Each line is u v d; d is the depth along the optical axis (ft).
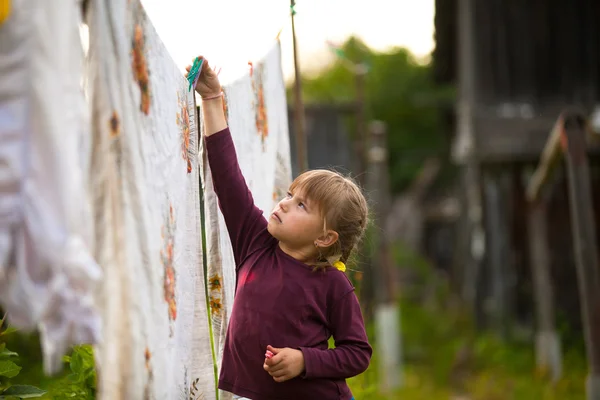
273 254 7.47
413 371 32.32
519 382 26.58
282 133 10.93
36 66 4.45
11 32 4.43
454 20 40.65
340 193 7.34
